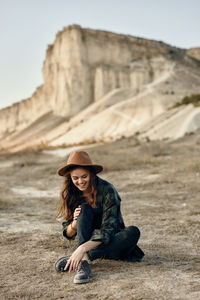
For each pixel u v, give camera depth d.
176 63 148.25
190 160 15.71
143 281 3.22
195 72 142.75
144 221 5.94
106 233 3.38
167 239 4.77
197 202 7.47
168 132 49.47
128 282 3.19
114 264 3.70
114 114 93.12
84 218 3.43
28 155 35.41
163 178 11.15
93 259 3.75
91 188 3.48
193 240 4.67
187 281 3.19
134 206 7.41
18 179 14.27
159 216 6.31
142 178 11.98
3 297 2.96
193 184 9.70
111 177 12.80
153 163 16.19
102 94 128.25
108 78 130.00
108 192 3.49
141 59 143.75
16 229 5.64
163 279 3.26
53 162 22.78
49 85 146.00
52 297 2.94
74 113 127.69
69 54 132.12
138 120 85.94
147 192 9.20
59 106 133.00
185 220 5.89
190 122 49.38
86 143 67.38
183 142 32.72
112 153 24.75
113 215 3.45
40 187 11.61
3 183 13.19
